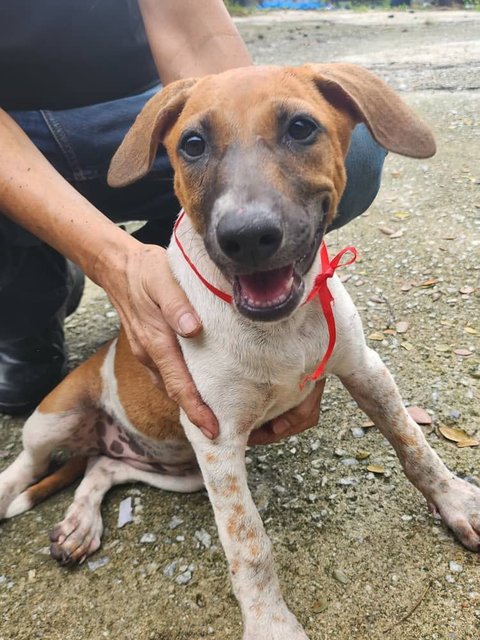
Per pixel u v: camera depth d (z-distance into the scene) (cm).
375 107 27
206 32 38
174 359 28
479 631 26
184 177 27
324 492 34
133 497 38
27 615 31
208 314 28
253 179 23
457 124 83
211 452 28
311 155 25
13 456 43
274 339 27
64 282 44
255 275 25
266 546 28
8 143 32
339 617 28
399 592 28
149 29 39
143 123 29
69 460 41
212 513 35
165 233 47
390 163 76
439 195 65
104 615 30
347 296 31
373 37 167
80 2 36
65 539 33
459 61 119
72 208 31
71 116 40
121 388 37
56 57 37
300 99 25
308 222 24
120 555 33
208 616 29
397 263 55
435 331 45
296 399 31
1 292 41
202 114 26
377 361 31
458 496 31
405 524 32
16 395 45
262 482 36
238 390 28
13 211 32
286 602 29
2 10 35
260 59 150
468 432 36
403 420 31
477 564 29
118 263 30
